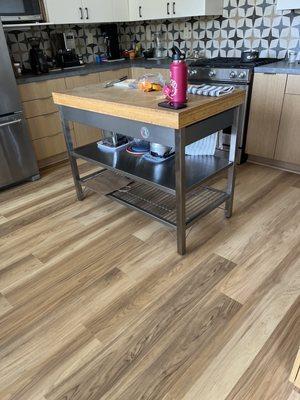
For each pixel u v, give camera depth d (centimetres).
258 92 270
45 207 251
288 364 125
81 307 157
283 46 298
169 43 380
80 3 320
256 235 201
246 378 121
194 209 223
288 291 159
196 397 116
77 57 352
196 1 299
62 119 225
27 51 335
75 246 203
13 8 273
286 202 236
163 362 129
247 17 309
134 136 178
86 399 117
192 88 176
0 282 176
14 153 278
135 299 160
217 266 178
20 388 123
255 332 138
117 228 219
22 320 152
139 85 200
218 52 345
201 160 207
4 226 228
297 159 270
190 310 152
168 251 193
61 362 131
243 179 274
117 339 140
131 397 117
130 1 357
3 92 256
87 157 227
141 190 251
